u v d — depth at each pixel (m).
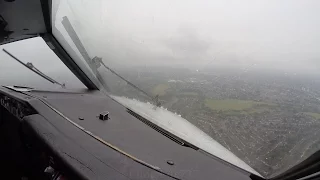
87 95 1.15
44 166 0.51
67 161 0.43
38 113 0.70
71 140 0.54
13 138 0.76
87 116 0.80
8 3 0.72
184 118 0.72
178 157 0.59
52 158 0.46
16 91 0.94
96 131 0.66
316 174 0.36
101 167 0.42
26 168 0.66
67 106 0.87
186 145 0.67
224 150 0.59
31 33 1.00
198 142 0.65
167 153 0.60
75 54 1.12
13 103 0.80
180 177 0.47
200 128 0.67
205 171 0.53
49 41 1.04
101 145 0.54
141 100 0.94
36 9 0.80
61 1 0.91
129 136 0.68
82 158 0.45
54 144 0.49
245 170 0.53
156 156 0.56
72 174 0.40
